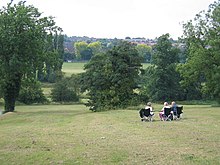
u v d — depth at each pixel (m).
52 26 48.19
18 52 43.66
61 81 75.38
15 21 43.00
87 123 25.22
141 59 44.16
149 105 26.25
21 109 55.62
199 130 19.75
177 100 75.25
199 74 51.81
